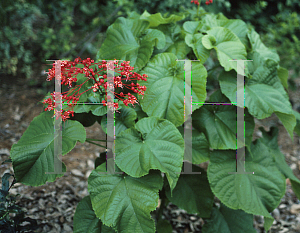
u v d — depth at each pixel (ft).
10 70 14.38
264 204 5.61
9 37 13.53
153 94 5.11
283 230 8.18
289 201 9.36
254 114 5.46
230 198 5.54
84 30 15.66
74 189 9.05
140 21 5.84
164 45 5.47
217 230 6.25
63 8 14.58
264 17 17.95
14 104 13.42
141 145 4.69
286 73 6.34
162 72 5.24
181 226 8.20
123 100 4.75
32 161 4.56
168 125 4.79
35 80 14.83
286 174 6.52
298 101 15.14
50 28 14.90
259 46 6.58
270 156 5.99
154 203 4.59
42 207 8.12
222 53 5.51
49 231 7.36
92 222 5.42
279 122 14.11
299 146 12.32
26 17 14.85
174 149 4.62
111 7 14.34
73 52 15.48
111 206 4.60
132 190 4.71
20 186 8.75
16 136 11.36
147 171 4.41
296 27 14.92
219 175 5.60
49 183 9.16
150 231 4.45
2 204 5.23
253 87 5.69
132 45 5.69
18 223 5.54
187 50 5.79
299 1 16.76
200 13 7.20
